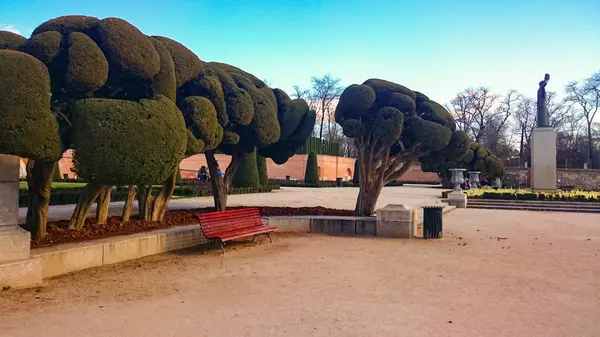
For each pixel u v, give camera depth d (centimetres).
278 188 3170
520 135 5553
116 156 637
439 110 1198
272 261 771
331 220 1112
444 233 1139
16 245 587
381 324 457
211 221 870
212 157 1227
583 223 1413
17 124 533
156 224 974
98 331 427
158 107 699
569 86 5066
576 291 598
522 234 1143
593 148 5488
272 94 1227
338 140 6431
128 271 687
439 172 3738
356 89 1159
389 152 1252
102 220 927
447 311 505
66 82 635
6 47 650
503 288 609
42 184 742
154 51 730
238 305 518
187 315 480
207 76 967
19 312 482
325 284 618
